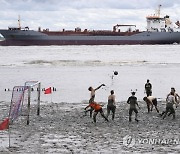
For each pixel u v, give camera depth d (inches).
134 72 2340.1
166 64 3004.4
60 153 562.3
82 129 761.0
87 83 1760.6
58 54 4343.0
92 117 909.8
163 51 5054.1
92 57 3828.7
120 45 6584.6
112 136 687.7
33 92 1427.2
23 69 2566.4
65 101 1213.7
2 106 1113.4
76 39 6299.2
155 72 2341.3
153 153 557.9
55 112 989.8
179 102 1049.5
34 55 4165.8
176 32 6688.0
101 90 1502.2
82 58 3686.0
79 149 587.2
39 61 3302.2
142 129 758.5
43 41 6171.3
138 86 1644.9
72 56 3988.7
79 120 871.7
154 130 748.0
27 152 568.7
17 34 6151.6
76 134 708.7
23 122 842.8
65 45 6279.5
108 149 584.7
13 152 569.0
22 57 3848.4
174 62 3206.2
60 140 655.1
